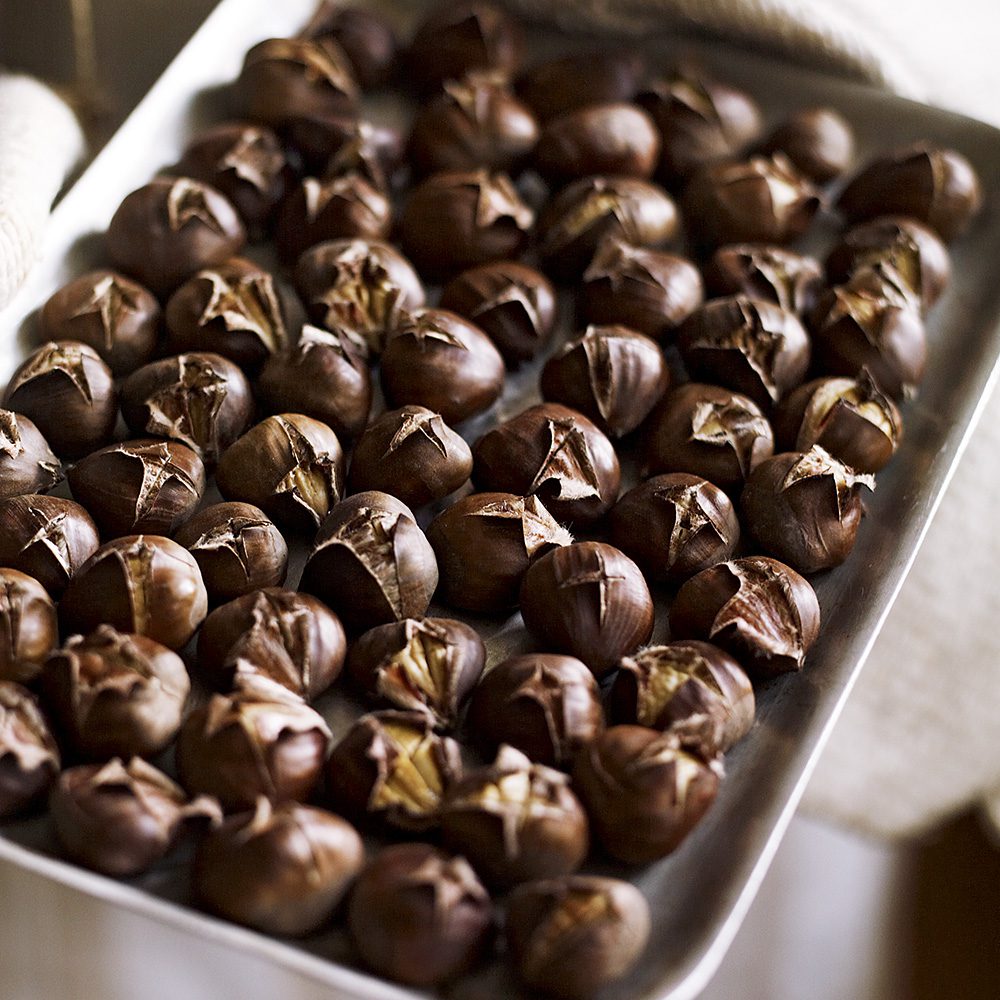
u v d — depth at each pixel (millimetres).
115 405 622
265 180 675
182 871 547
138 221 646
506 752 548
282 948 524
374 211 665
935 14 747
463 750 574
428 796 555
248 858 531
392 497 593
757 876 548
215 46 697
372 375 649
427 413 608
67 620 576
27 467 599
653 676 572
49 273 646
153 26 742
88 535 589
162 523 598
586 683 569
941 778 692
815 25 711
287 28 716
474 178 666
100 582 571
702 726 562
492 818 538
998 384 685
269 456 603
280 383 621
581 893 530
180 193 650
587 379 625
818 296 663
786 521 605
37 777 549
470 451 614
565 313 673
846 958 752
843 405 625
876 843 745
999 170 705
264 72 686
